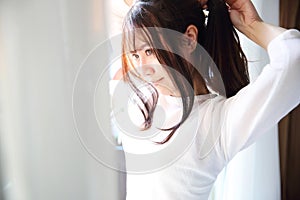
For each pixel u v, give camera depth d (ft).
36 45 1.90
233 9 2.20
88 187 2.10
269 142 2.77
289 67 1.89
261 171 2.79
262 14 2.47
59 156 2.05
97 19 1.92
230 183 2.78
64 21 1.88
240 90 2.20
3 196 2.07
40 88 1.96
